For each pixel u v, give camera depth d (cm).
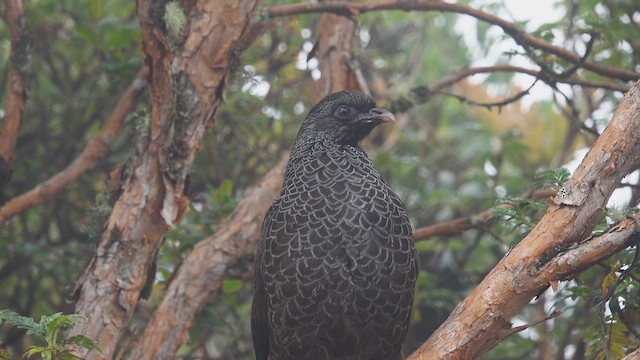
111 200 991
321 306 850
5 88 1421
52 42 1464
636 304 913
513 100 1166
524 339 1332
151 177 930
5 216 1107
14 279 1420
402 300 867
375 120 1001
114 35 1180
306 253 853
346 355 878
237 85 1331
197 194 1418
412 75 1541
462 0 1541
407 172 1634
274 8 1023
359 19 1359
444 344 720
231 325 1455
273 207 905
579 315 1264
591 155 739
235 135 1455
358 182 888
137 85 1159
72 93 1456
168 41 920
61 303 1348
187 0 932
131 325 1200
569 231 723
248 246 1052
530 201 917
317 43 1188
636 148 735
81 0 1438
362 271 850
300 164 949
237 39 932
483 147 1614
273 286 866
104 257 928
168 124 924
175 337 1005
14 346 1327
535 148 1659
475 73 1206
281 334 870
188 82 926
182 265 1037
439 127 1727
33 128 1431
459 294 1420
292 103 1484
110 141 1155
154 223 933
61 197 1402
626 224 711
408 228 882
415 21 1630
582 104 1525
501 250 1498
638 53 1224
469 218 1141
